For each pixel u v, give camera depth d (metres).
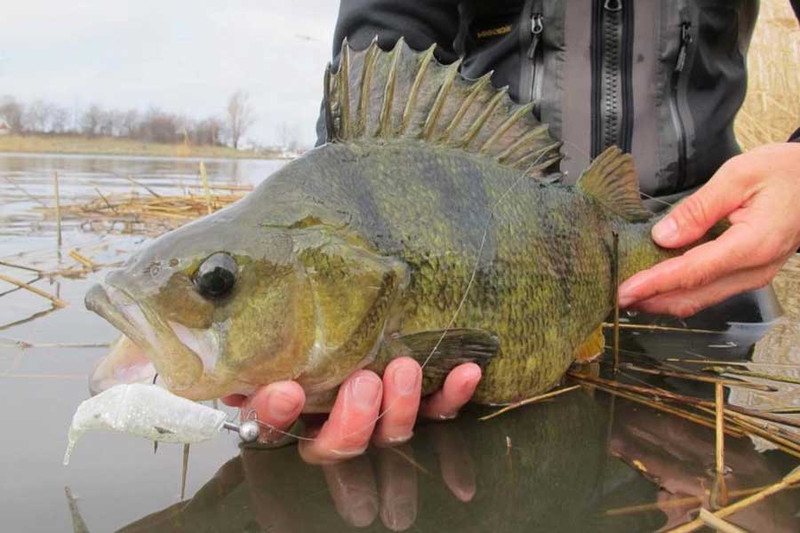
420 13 0.59
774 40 1.36
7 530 0.26
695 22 0.56
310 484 0.30
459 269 0.37
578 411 0.39
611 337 0.53
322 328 0.34
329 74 0.36
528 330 0.40
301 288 0.33
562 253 0.42
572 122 0.57
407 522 0.28
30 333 0.51
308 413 0.36
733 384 0.42
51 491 0.28
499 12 0.60
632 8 0.56
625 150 0.57
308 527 0.27
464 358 0.36
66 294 0.64
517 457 0.33
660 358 0.48
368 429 0.33
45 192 1.50
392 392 0.34
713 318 0.58
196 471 0.31
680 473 0.32
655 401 0.40
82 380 0.41
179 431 0.29
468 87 0.41
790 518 0.27
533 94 0.58
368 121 0.38
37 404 0.37
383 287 0.34
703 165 0.58
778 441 0.34
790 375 0.44
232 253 0.32
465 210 0.38
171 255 0.32
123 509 0.27
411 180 0.37
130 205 1.26
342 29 0.60
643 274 0.45
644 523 0.27
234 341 0.32
